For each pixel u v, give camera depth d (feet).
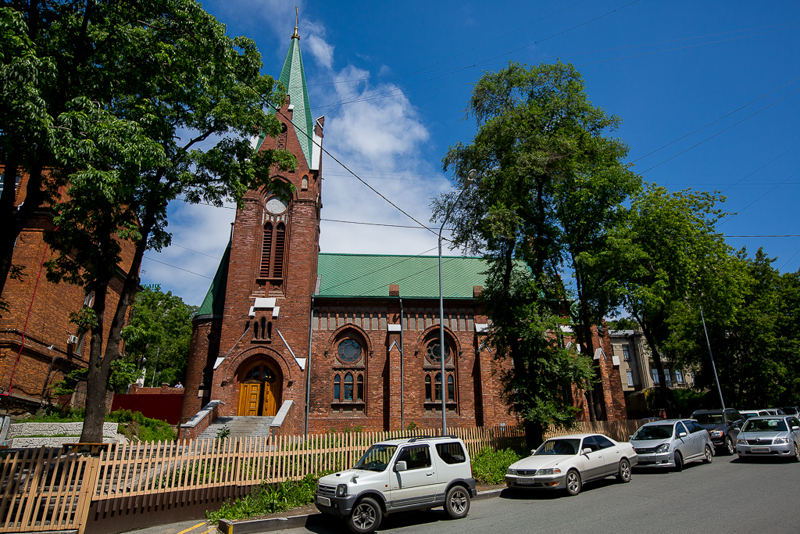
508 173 72.33
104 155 41.11
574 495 46.52
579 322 84.74
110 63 47.78
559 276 80.18
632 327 104.01
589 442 52.26
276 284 100.89
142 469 39.91
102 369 52.49
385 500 37.11
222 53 52.11
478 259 128.26
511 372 76.18
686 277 89.10
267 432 82.58
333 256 123.95
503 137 74.95
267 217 105.29
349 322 107.65
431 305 110.83
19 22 35.04
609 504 40.93
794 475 51.01
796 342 118.21
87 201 46.34
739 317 116.47
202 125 57.98
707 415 85.46
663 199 91.04
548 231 78.28
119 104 50.57
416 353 107.04
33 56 35.01
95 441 49.96
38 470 35.94
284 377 92.43
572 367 69.82
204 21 50.42
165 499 40.86
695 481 50.29
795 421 68.69
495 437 67.67
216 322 104.17
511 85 78.38
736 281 97.96
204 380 100.27
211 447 45.29
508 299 76.13
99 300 54.54
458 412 105.19
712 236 100.42
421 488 39.04
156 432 92.94
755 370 117.80
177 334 218.38
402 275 120.67
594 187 80.59
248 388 94.32
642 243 90.58
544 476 46.16
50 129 35.73
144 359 177.17
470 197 77.92
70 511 35.94
